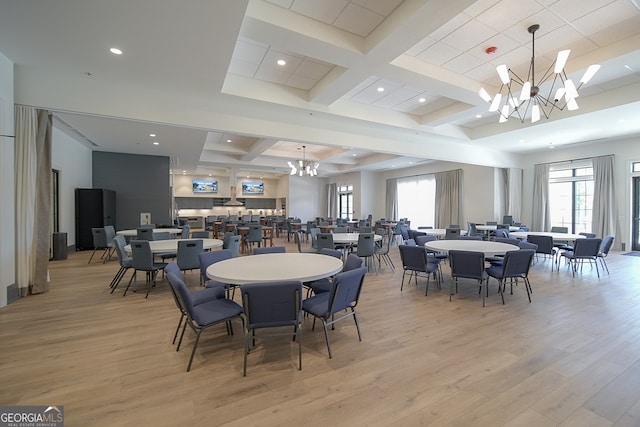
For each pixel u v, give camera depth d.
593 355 2.31
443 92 4.83
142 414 1.66
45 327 2.85
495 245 4.30
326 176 15.55
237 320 3.05
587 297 3.84
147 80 4.09
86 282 4.49
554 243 6.50
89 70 3.77
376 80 4.95
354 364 2.19
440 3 2.71
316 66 4.40
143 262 3.83
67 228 6.76
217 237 10.51
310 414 1.66
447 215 10.84
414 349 2.42
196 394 1.84
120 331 2.77
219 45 3.24
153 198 8.61
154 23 2.84
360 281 2.44
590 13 3.21
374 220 13.98
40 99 3.74
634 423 1.58
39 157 3.81
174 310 3.33
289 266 2.62
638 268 5.61
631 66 4.22
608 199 7.52
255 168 11.80
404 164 11.84
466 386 1.92
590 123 6.13
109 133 6.18
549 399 1.78
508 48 3.92
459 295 3.94
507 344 2.50
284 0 2.98
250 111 5.22
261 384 1.94
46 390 1.87
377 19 3.27
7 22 2.77
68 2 2.52
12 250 3.54
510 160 9.31
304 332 2.76
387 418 1.63
